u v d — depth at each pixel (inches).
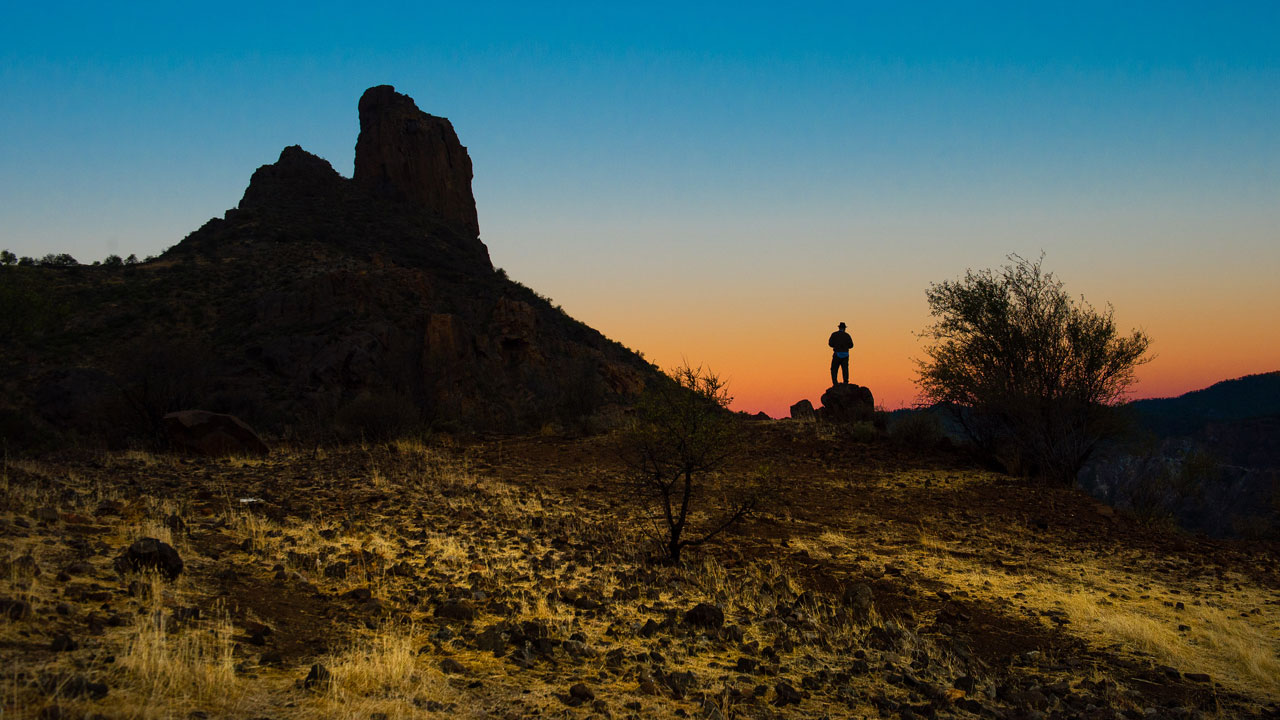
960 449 922.1
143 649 184.9
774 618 324.2
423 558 366.6
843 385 1134.4
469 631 260.8
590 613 305.0
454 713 190.2
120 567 259.3
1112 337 821.2
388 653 220.7
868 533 556.1
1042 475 800.3
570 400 1257.4
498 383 1958.7
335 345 1776.6
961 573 454.9
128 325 1862.7
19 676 165.3
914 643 311.7
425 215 3275.1
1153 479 771.4
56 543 284.2
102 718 152.4
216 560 309.6
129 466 632.4
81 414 1299.2
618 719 199.9
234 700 176.9
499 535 448.5
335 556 347.3
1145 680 299.0
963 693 262.5
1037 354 823.7
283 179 3255.4
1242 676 310.2
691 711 212.5
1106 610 390.0
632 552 441.7
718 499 642.2
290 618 252.2
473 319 2317.9
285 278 2258.9
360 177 3383.4
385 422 959.6
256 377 1665.8
